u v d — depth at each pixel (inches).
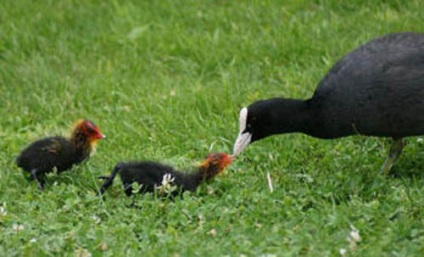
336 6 709.9
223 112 576.4
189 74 647.8
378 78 462.6
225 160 477.7
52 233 430.3
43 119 592.4
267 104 491.5
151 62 659.4
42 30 704.4
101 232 422.6
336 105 475.8
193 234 420.5
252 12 705.6
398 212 434.6
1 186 485.4
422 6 692.7
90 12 727.1
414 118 464.1
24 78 638.5
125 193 470.3
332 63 625.0
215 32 684.7
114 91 613.0
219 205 450.0
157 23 711.1
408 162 510.3
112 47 685.9
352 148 525.7
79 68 656.4
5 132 567.2
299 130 494.0
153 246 413.1
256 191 467.8
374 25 669.9
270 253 399.9
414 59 464.8
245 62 646.5
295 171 502.6
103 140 548.1
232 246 403.2
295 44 653.9
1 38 692.7
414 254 395.2
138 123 573.3
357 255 395.2
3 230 433.7
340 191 467.8
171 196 465.4
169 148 540.7
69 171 500.1
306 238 409.1
